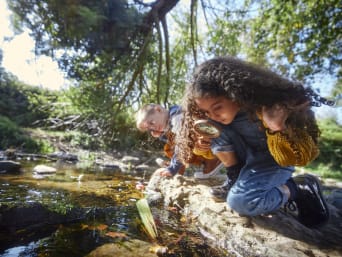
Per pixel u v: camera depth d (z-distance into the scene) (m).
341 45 5.14
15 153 3.47
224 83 1.06
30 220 1.14
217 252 1.11
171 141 2.06
